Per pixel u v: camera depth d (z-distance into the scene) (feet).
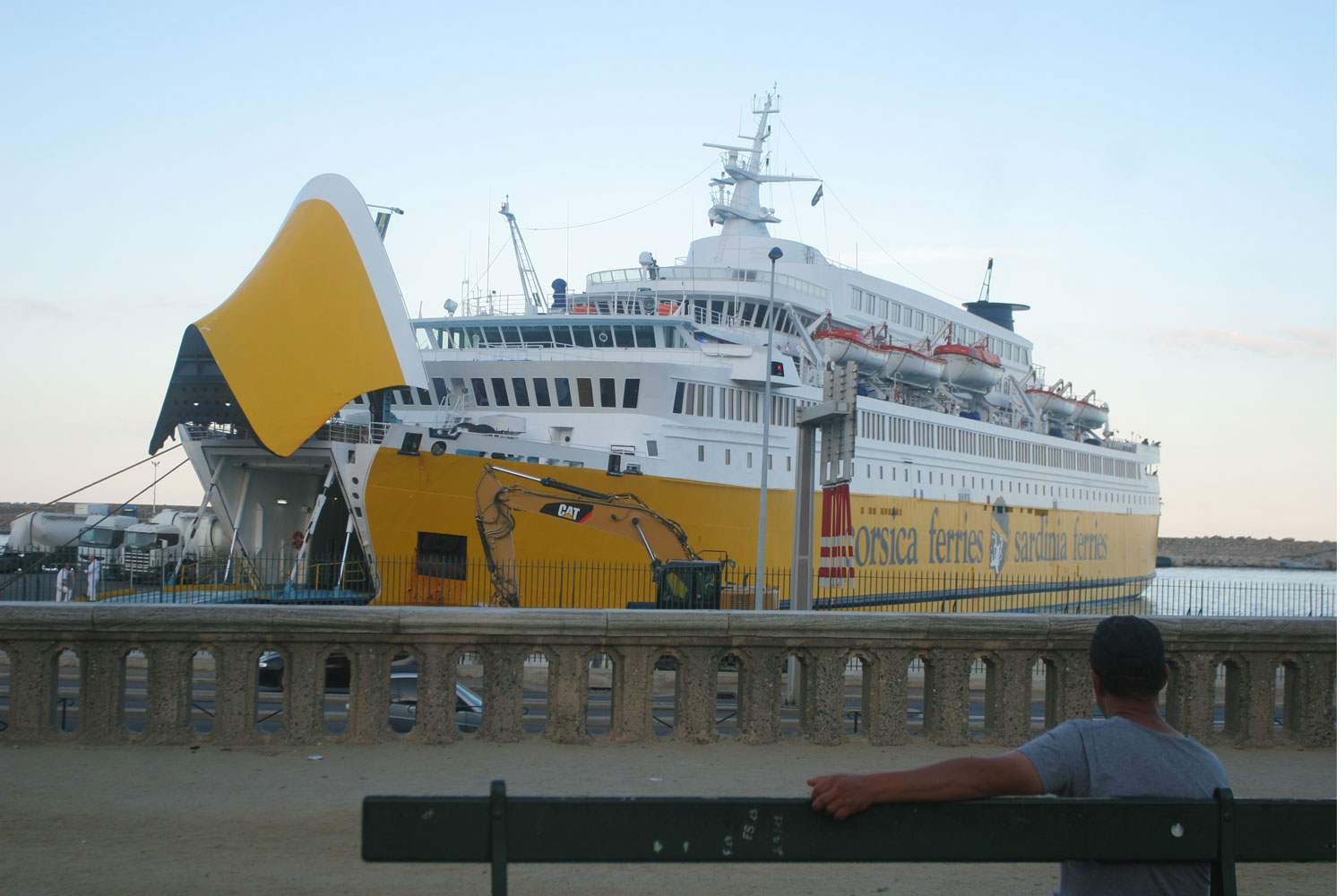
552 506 112.06
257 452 104.83
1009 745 37.52
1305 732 39.58
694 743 36.60
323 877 23.81
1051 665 38.22
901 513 176.96
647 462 121.39
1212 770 14.78
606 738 36.65
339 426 103.50
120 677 35.40
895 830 14.26
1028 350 264.31
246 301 96.73
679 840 14.23
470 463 107.04
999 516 210.38
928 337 199.52
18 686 34.78
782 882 24.58
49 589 108.37
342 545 118.93
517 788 30.60
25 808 28.32
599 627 36.09
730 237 188.14
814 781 14.35
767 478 133.59
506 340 138.31
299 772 32.07
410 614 35.45
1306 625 39.34
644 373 124.47
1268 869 26.45
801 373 156.56
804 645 37.04
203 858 24.81
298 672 35.42
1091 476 256.52
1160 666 15.10
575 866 25.29
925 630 37.17
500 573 108.37
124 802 28.99
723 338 149.69
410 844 13.98
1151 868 14.43
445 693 35.88
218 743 34.99
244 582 106.22
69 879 23.32
